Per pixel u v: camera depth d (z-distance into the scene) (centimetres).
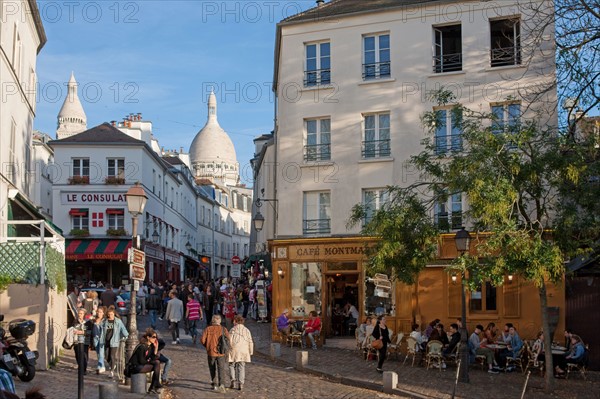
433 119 1938
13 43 2353
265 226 4253
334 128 2708
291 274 2691
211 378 1680
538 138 2000
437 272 2477
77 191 4612
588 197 1731
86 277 4428
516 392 1758
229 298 3173
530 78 2505
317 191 2725
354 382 1819
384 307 2556
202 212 7981
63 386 1571
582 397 1727
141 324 3234
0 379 978
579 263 2253
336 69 2720
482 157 1692
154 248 5122
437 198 1875
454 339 2125
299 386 1741
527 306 2373
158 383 1569
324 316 2636
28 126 2750
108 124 4881
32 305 1805
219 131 12669
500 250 1820
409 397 1669
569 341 2088
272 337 2706
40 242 1833
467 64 2581
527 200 1828
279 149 2772
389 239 1845
